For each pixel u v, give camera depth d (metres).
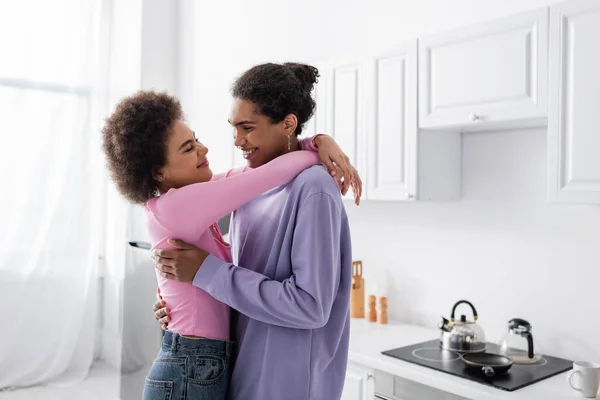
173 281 1.36
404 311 2.95
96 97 4.18
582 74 1.82
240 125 1.35
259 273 1.37
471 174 2.61
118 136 1.26
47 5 3.98
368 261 3.13
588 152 1.80
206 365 1.32
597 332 2.19
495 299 2.54
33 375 3.90
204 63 4.45
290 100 1.33
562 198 1.88
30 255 3.91
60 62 4.03
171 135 1.28
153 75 4.59
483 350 2.34
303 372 1.32
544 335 2.35
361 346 2.45
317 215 1.27
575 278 2.25
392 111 2.51
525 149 2.40
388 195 2.55
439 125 2.30
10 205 3.85
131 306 3.81
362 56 2.65
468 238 2.64
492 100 2.10
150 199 1.33
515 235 2.45
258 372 1.32
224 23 4.23
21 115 3.87
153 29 4.58
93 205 4.18
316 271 1.25
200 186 1.26
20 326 3.87
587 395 1.83
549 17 1.91
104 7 4.23
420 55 2.37
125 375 3.73
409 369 2.12
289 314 1.23
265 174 1.28
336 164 1.38
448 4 2.67
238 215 1.48
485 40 2.12
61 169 4.03
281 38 3.71
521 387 1.92
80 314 4.06
